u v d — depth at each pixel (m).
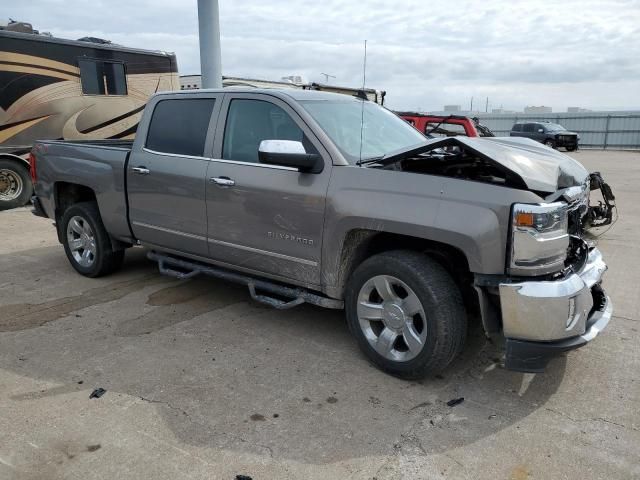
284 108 4.08
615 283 5.74
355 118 4.37
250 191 4.09
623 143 36.34
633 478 2.68
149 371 3.72
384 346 3.65
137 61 11.33
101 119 10.92
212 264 4.81
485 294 3.29
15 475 2.67
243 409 3.26
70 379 3.60
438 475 2.70
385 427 3.10
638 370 3.79
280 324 4.57
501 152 3.43
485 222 3.15
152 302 5.07
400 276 3.47
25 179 10.18
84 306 4.96
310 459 2.81
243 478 2.67
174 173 4.62
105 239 5.54
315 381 3.61
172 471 2.71
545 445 2.94
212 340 4.24
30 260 6.52
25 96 9.83
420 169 3.94
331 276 3.83
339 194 3.66
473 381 3.62
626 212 9.98
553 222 3.12
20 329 4.42
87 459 2.79
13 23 10.18
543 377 3.68
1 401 3.32
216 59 9.82
